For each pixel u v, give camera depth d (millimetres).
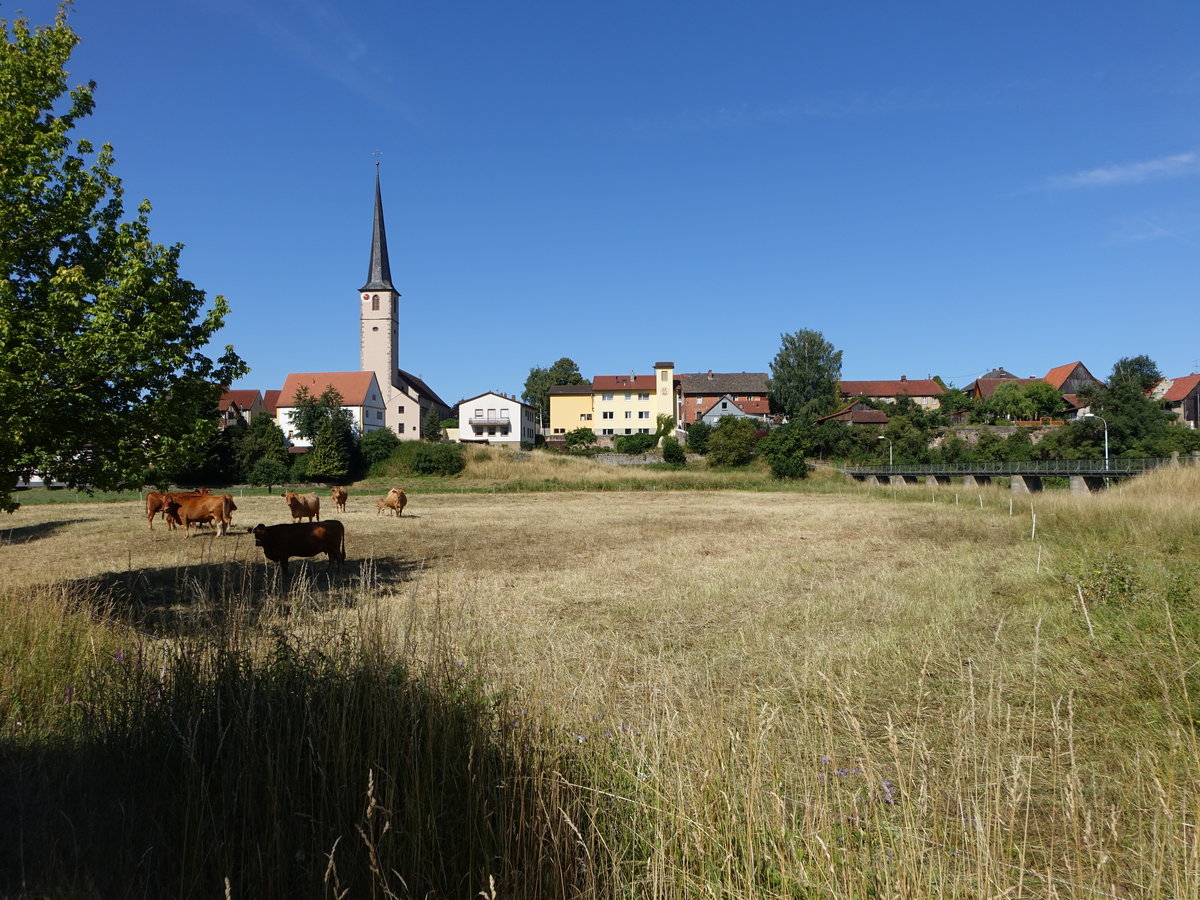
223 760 4094
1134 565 11188
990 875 3074
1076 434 61875
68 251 11086
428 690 4461
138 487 11438
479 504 40500
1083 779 4664
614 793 3889
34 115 10648
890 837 3488
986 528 21500
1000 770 3740
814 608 10391
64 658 6320
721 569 15016
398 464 64438
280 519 28734
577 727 4609
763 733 4148
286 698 4570
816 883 3207
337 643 5293
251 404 88625
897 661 7363
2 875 3299
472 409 84875
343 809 3781
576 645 8039
